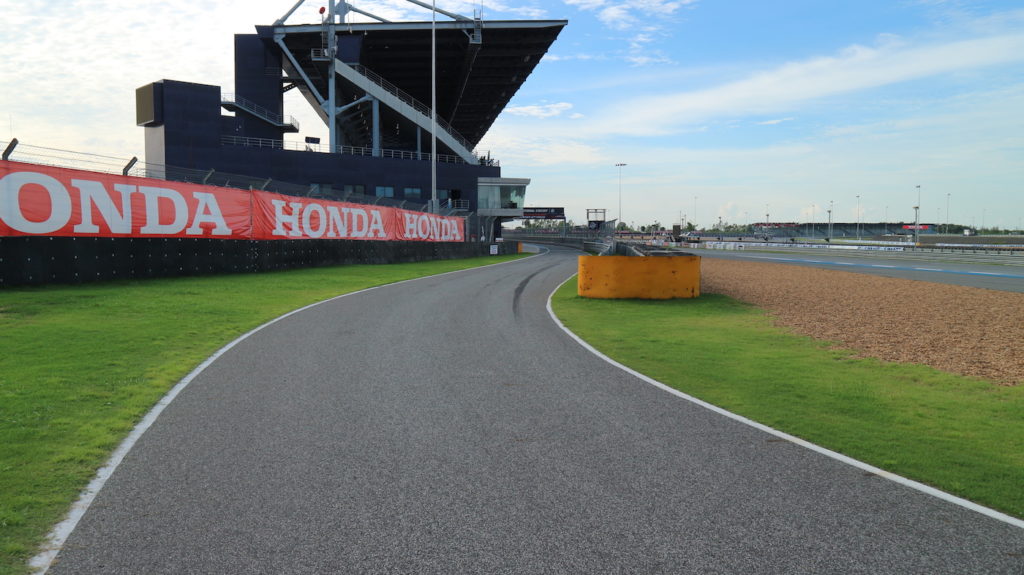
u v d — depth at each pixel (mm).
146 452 4184
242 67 57750
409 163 56781
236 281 17094
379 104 59656
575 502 3461
